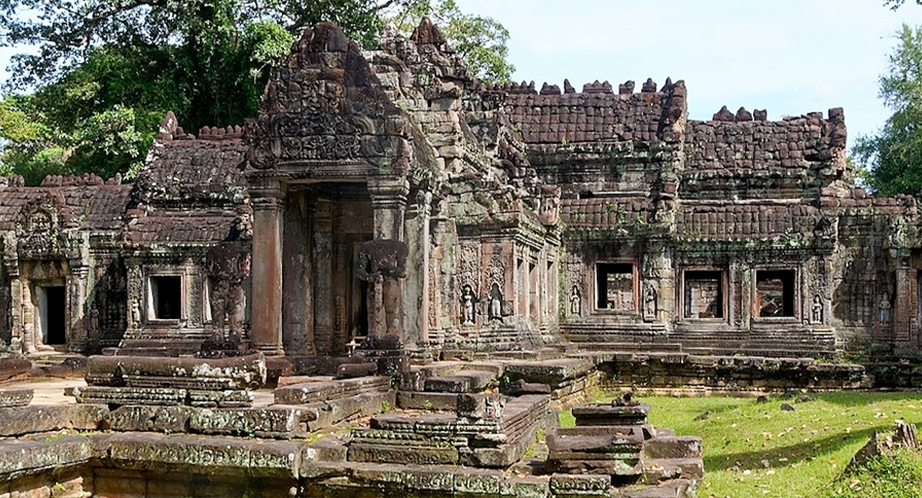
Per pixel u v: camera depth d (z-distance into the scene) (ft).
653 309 94.32
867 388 84.79
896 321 89.92
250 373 44.09
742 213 94.84
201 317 91.40
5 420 40.14
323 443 40.86
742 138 102.58
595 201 97.55
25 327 96.89
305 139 64.39
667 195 93.86
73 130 139.23
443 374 61.77
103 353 83.61
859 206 92.63
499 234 78.13
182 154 101.35
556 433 39.52
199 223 93.30
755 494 44.37
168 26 141.69
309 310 72.54
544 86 107.86
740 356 88.58
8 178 108.17
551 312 93.91
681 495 37.45
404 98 78.74
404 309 67.00
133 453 41.14
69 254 95.14
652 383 89.04
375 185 63.31
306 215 72.90
